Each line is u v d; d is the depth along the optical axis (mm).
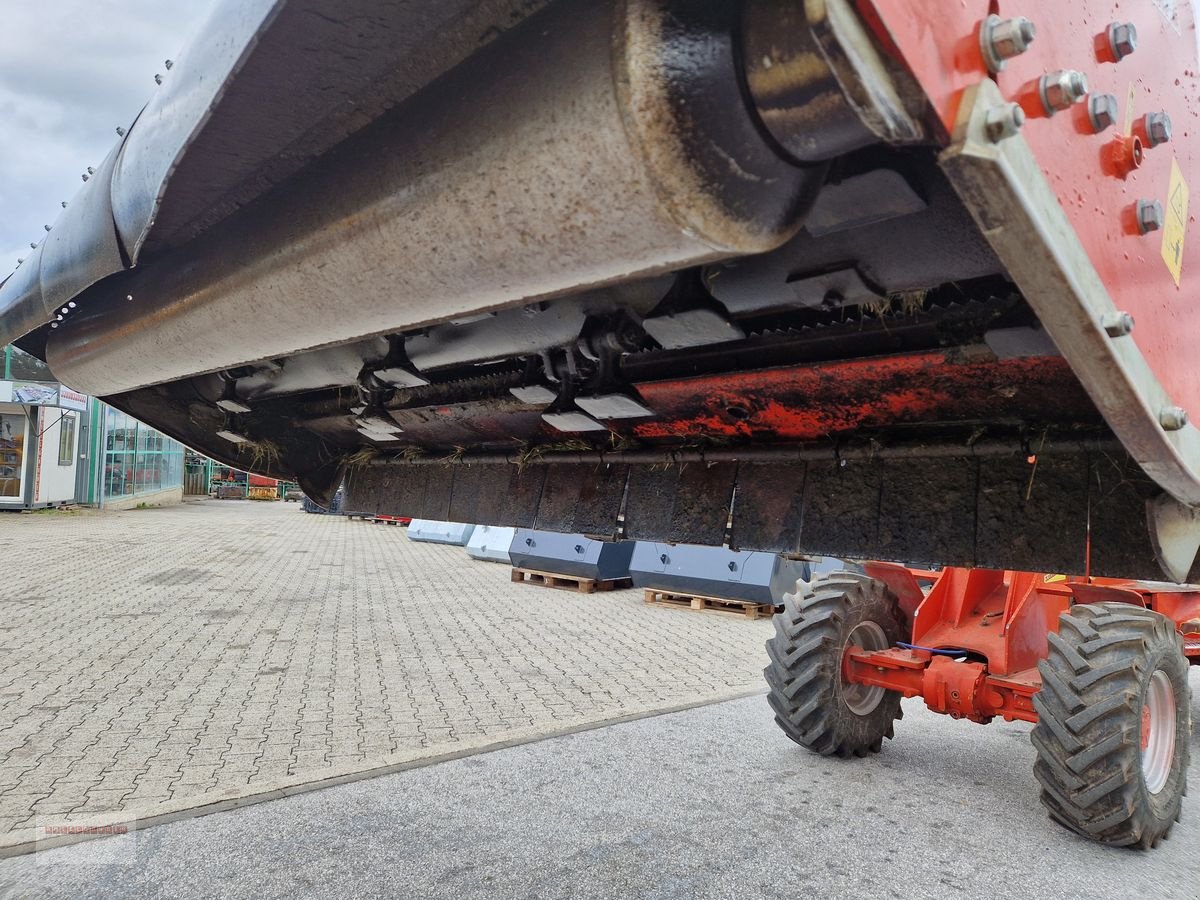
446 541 17094
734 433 1958
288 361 2359
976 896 2838
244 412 2697
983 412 1555
